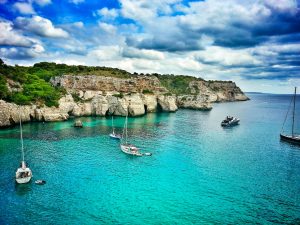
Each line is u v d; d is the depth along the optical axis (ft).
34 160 213.05
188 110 607.37
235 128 393.50
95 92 465.47
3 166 196.54
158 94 547.90
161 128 365.61
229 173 198.90
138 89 526.98
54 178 180.34
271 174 198.80
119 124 379.76
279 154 252.42
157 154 241.14
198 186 174.60
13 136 284.20
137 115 465.06
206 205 150.41
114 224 130.11
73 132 315.58
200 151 255.91
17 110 343.67
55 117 377.71
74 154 232.32
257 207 149.28
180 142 288.92
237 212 143.74
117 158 225.76
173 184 176.76
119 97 454.40
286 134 350.64
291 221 136.26
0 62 423.23
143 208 145.59
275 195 164.14
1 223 127.95
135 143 277.85
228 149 266.77
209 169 206.28
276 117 542.16
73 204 147.64
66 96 419.54
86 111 435.12
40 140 273.13
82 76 479.82
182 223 132.46
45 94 396.57
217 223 133.28
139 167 206.39
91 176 185.88
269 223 134.10
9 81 377.91
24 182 170.19
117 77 513.86
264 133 357.41
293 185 179.42
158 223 131.95
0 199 150.30
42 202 148.66
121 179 182.50
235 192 167.12
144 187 171.01
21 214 136.26
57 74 532.32
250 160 231.71
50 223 129.18
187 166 211.61
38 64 595.47
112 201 152.15
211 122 439.63
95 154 234.58
